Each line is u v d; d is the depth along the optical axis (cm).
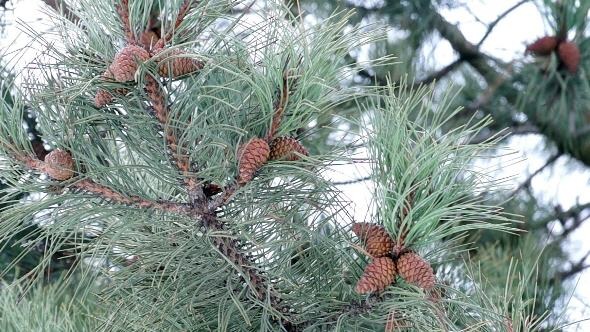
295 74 171
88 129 179
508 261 312
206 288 186
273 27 172
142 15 175
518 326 186
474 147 176
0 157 177
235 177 178
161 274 187
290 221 190
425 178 178
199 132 171
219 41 174
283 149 176
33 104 175
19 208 176
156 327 187
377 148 181
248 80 167
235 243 186
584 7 333
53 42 175
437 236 179
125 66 164
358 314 188
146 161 177
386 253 179
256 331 192
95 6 174
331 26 173
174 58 168
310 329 186
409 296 178
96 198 181
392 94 181
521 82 357
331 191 183
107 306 199
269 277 190
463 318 191
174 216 185
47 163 174
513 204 362
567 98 344
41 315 236
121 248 192
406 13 363
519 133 367
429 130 181
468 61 370
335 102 178
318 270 193
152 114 176
